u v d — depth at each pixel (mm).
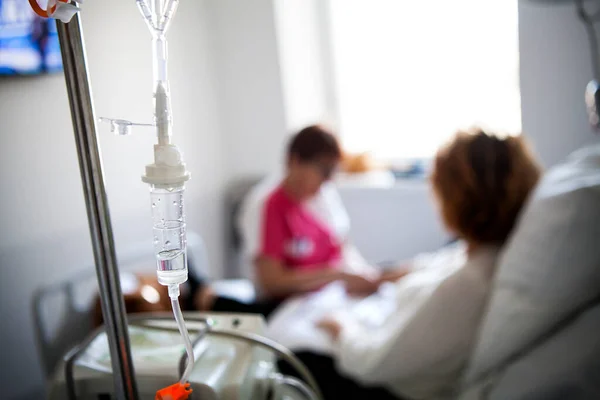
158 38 505
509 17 2445
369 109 2881
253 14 2625
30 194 1376
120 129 524
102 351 718
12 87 1309
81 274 1449
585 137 2146
